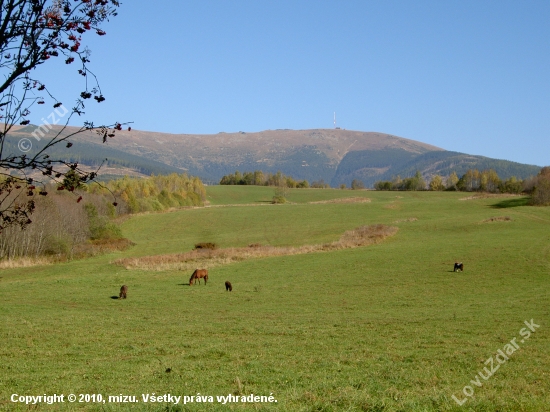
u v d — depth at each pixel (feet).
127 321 101.45
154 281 166.30
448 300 126.72
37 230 222.69
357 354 69.67
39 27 26.81
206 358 67.15
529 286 142.51
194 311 117.08
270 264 193.67
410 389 49.14
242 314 112.27
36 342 79.25
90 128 27.17
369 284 152.87
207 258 209.46
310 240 276.41
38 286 158.61
